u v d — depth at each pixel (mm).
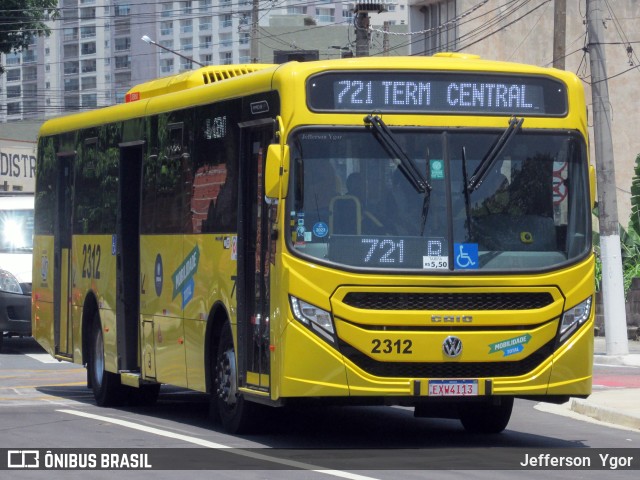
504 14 55031
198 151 16719
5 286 31203
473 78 14453
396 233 13977
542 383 14172
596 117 30938
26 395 21688
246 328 15219
